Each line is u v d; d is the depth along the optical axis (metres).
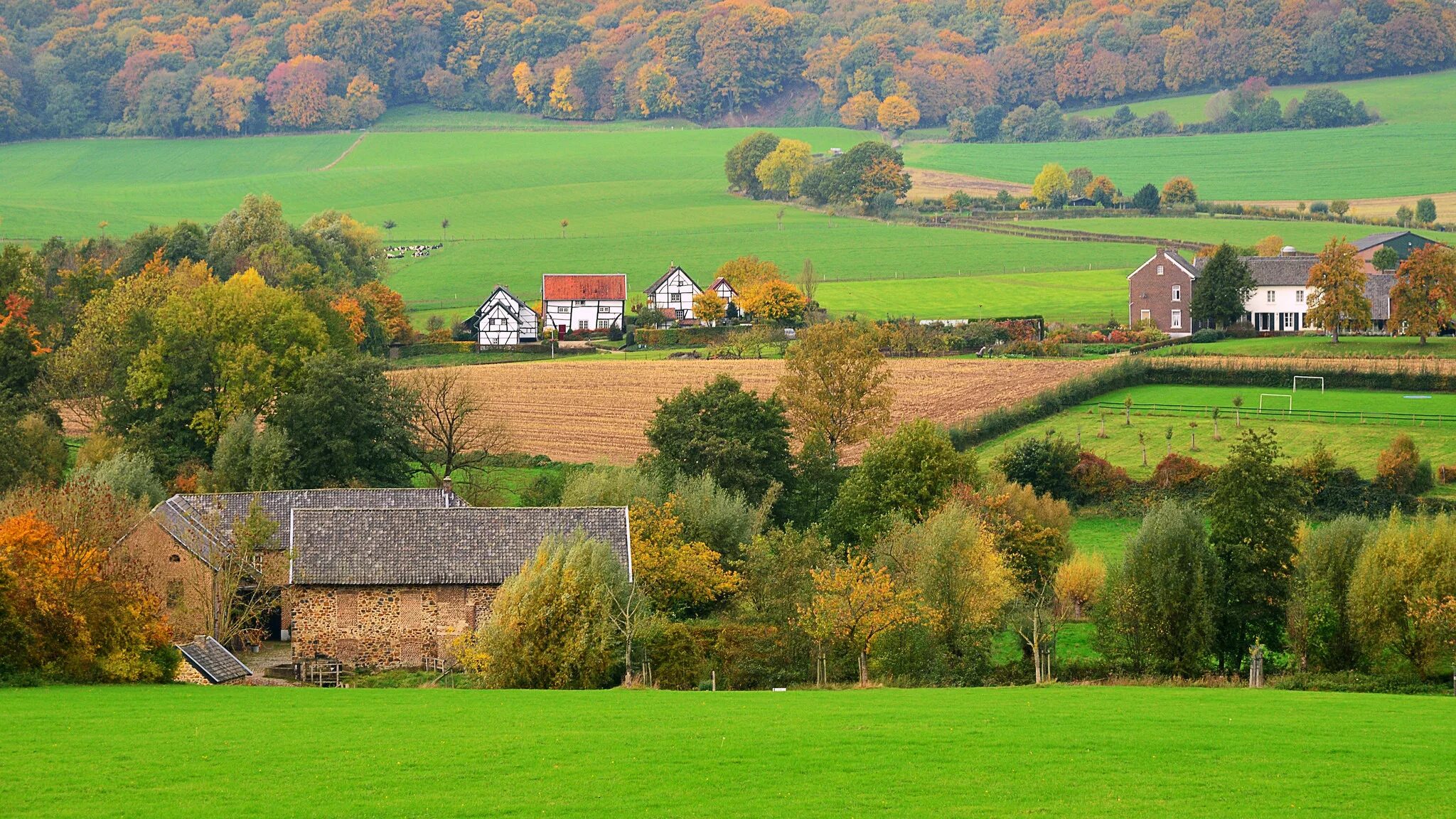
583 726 176.50
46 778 148.50
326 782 147.62
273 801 140.88
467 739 166.88
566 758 158.00
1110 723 180.38
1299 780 149.62
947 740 167.75
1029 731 173.88
